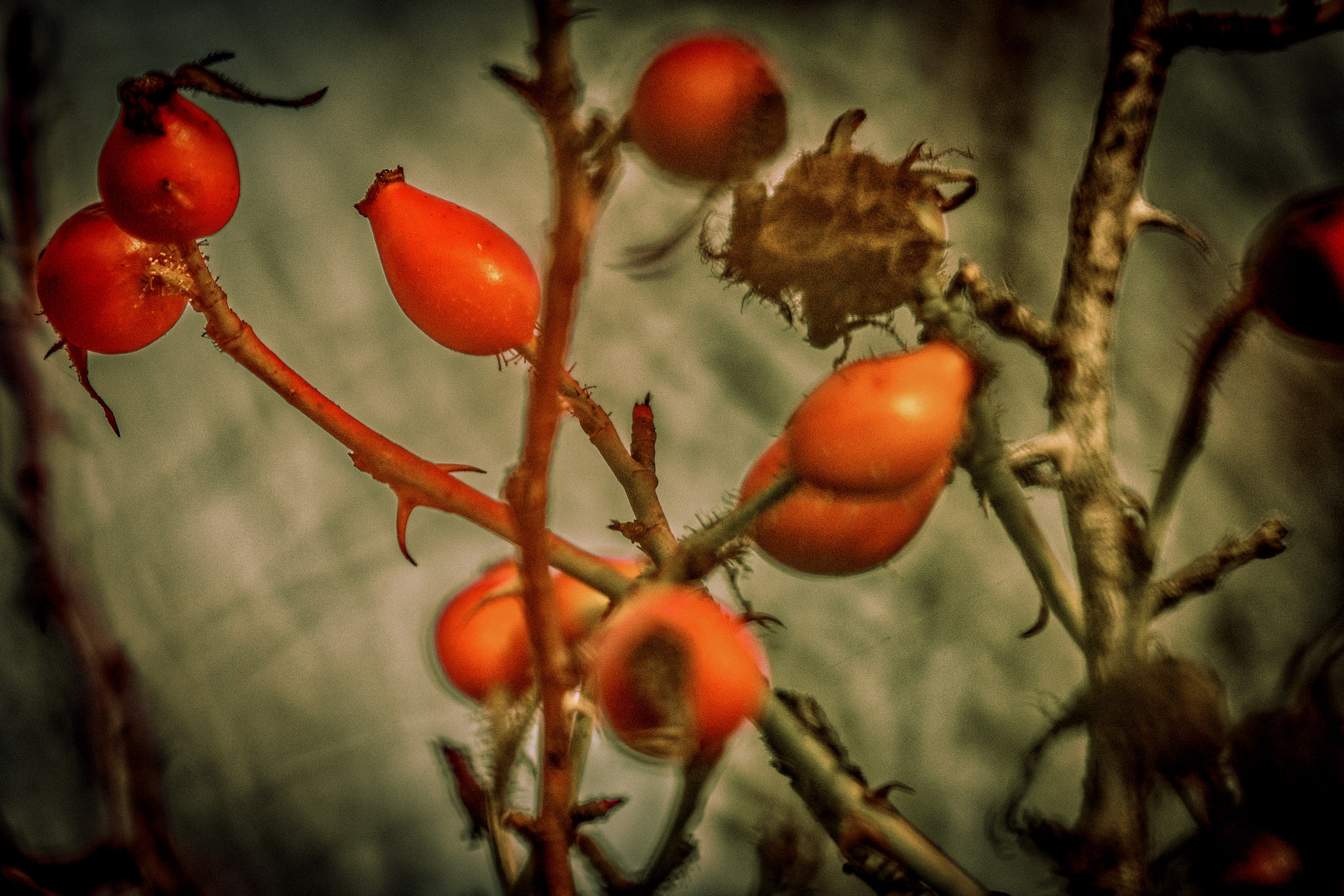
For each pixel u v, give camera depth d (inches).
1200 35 14.2
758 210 13.6
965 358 13.2
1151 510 14.5
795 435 13.2
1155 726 14.0
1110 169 14.4
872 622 23.1
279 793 22.4
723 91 13.1
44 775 21.8
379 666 23.6
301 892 21.7
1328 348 14.0
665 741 13.1
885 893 13.8
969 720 22.3
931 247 13.6
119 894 17.3
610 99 20.5
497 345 14.0
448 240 13.8
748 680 13.1
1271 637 22.7
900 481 13.1
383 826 22.4
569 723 14.2
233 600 23.6
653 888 13.9
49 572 22.7
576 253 12.8
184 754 22.3
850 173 13.6
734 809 20.1
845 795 13.7
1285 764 14.0
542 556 13.2
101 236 13.6
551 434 13.1
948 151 13.9
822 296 13.7
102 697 22.1
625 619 13.2
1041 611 14.4
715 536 13.3
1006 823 14.5
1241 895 13.9
